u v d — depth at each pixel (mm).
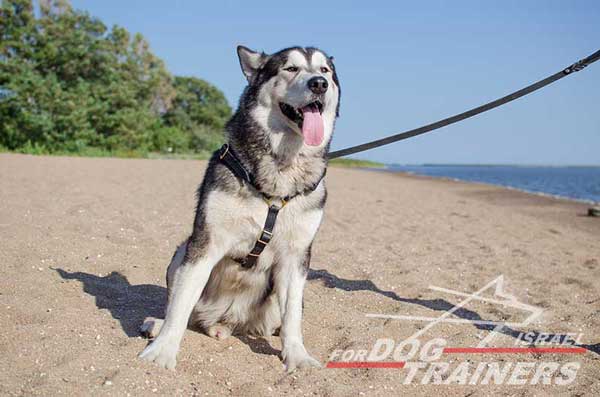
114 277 2041
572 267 2771
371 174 13664
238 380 1276
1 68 11711
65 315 1538
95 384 1154
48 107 11984
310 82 1397
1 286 1726
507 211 5609
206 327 1601
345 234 3361
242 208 1369
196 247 1396
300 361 1401
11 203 3186
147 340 1438
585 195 10281
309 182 1410
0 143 11641
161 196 4348
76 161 8219
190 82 25703
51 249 2227
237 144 1408
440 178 15133
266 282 1533
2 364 1215
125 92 13781
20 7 12883
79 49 13008
